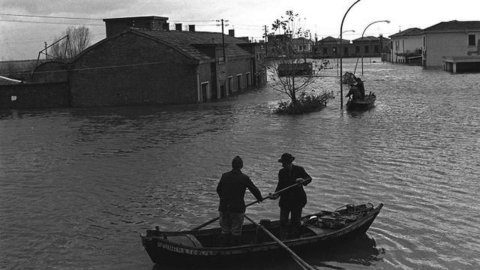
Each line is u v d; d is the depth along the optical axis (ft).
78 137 91.09
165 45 143.02
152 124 103.65
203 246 33.65
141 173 60.39
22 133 99.60
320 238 33.65
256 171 58.54
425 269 32.01
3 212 47.06
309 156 65.31
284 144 74.33
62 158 72.08
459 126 83.61
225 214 33.45
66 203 49.34
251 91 181.06
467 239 36.42
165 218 43.78
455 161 59.36
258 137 81.35
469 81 175.73
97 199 50.31
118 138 87.61
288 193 34.63
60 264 34.88
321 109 114.52
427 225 39.34
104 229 41.55
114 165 65.57
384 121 92.53
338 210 38.34
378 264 32.83
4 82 178.40
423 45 281.74
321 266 32.55
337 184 51.62
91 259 35.53
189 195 50.26
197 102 143.95
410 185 50.21
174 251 31.35
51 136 93.86
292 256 31.63
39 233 41.14
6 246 38.55
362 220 35.83
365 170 56.85
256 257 32.50
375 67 301.63
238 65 183.42
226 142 78.23
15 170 65.26
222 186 33.71
